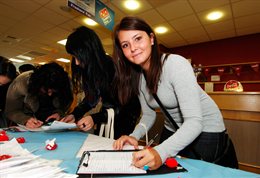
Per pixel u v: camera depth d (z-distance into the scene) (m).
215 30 4.12
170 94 0.83
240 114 2.24
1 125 1.63
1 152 0.68
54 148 0.84
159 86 0.85
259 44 4.20
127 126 1.33
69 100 1.42
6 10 3.51
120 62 1.02
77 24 3.97
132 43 0.79
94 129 1.32
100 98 1.32
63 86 1.32
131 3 3.01
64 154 0.77
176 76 0.74
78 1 2.28
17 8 3.43
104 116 1.22
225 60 4.61
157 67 0.83
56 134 1.13
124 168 0.61
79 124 1.14
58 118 1.38
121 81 1.04
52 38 5.03
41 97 1.35
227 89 2.83
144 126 1.00
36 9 3.44
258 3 2.97
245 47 4.36
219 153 0.87
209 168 0.63
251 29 4.04
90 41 1.16
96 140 1.00
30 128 1.24
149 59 0.85
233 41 4.53
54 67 1.30
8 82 1.40
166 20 3.62
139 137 0.96
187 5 3.05
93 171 0.58
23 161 0.54
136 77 1.01
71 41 1.16
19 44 5.74
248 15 3.39
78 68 1.30
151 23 3.74
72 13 3.51
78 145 0.90
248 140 2.17
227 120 2.33
